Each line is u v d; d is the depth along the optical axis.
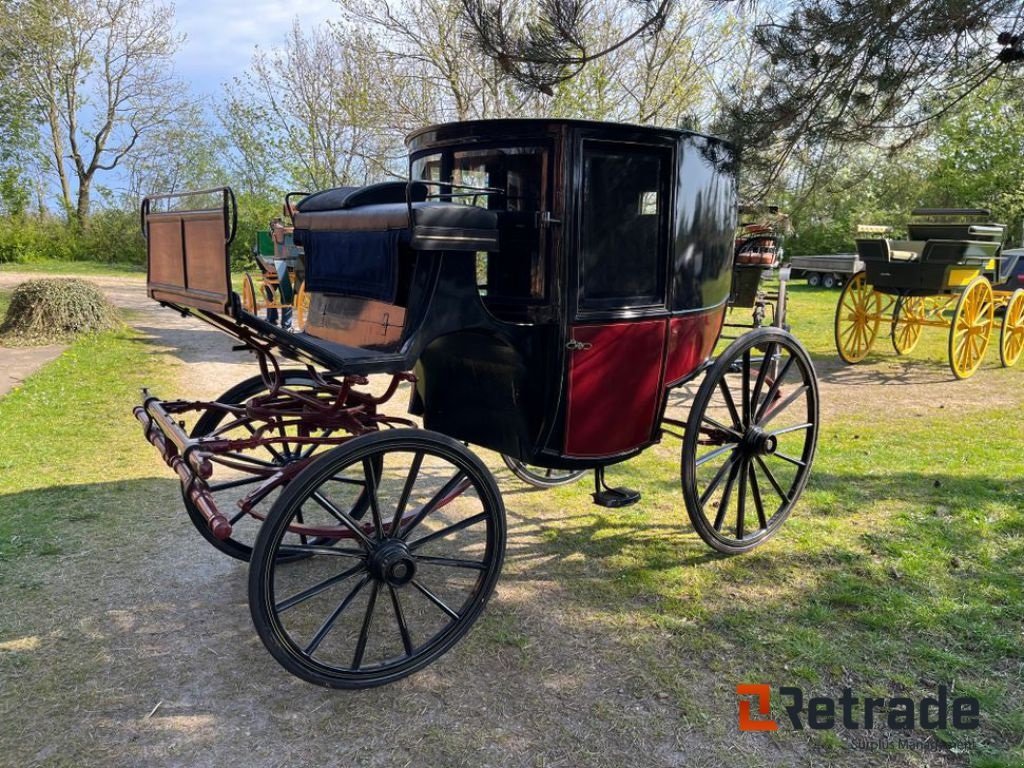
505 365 3.08
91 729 2.45
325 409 2.88
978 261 8.30
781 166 6.10
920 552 3.74
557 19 5.93
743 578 3.53
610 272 3.09
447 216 2.59
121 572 3.48
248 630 3.04
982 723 2.51
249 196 22.64
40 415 6.17
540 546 3.88
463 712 2.57
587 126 2.86
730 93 6.55
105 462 5.02
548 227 2.89
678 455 5.54
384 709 2.58
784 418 6.59
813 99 5.64
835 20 5.23
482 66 14.31
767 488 4.71
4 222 26.39
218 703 2.59
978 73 5.66
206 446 2.59
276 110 19.38
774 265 6.61
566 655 2.90
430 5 14.87
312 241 3.16
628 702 2.62
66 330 9.97
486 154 3.05
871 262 8.68
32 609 3.14
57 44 25.38
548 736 2.45
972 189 20.88
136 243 27.92
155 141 30.12
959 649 2.93
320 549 2.54
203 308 2.51
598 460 3.27
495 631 3.07
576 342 3.00
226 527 2.37
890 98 5.55
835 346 10.47
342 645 2.96
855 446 5.68
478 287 3.12
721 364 3.40
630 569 3.62
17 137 23.95
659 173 3.16
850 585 3.43
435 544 3.91
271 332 2.51
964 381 8.24
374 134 16.66
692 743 2.42
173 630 3.02
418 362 3.46
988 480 4.77
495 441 3.32
